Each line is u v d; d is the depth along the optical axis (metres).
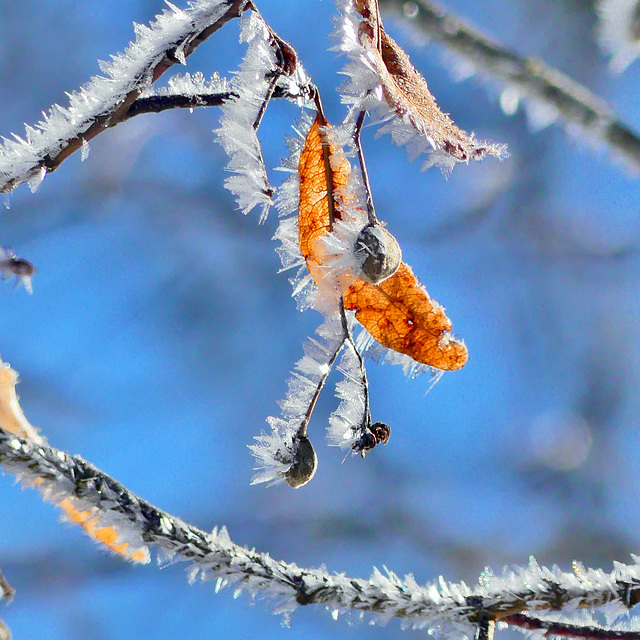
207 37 0.83
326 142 0.83
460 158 0.82
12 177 0.83
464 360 0.83
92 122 0.83
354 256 0.82
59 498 0.83
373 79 0.82
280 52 0.83
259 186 0.83
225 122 0.83
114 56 0.83
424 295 0.83
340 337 0.83
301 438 0.83
